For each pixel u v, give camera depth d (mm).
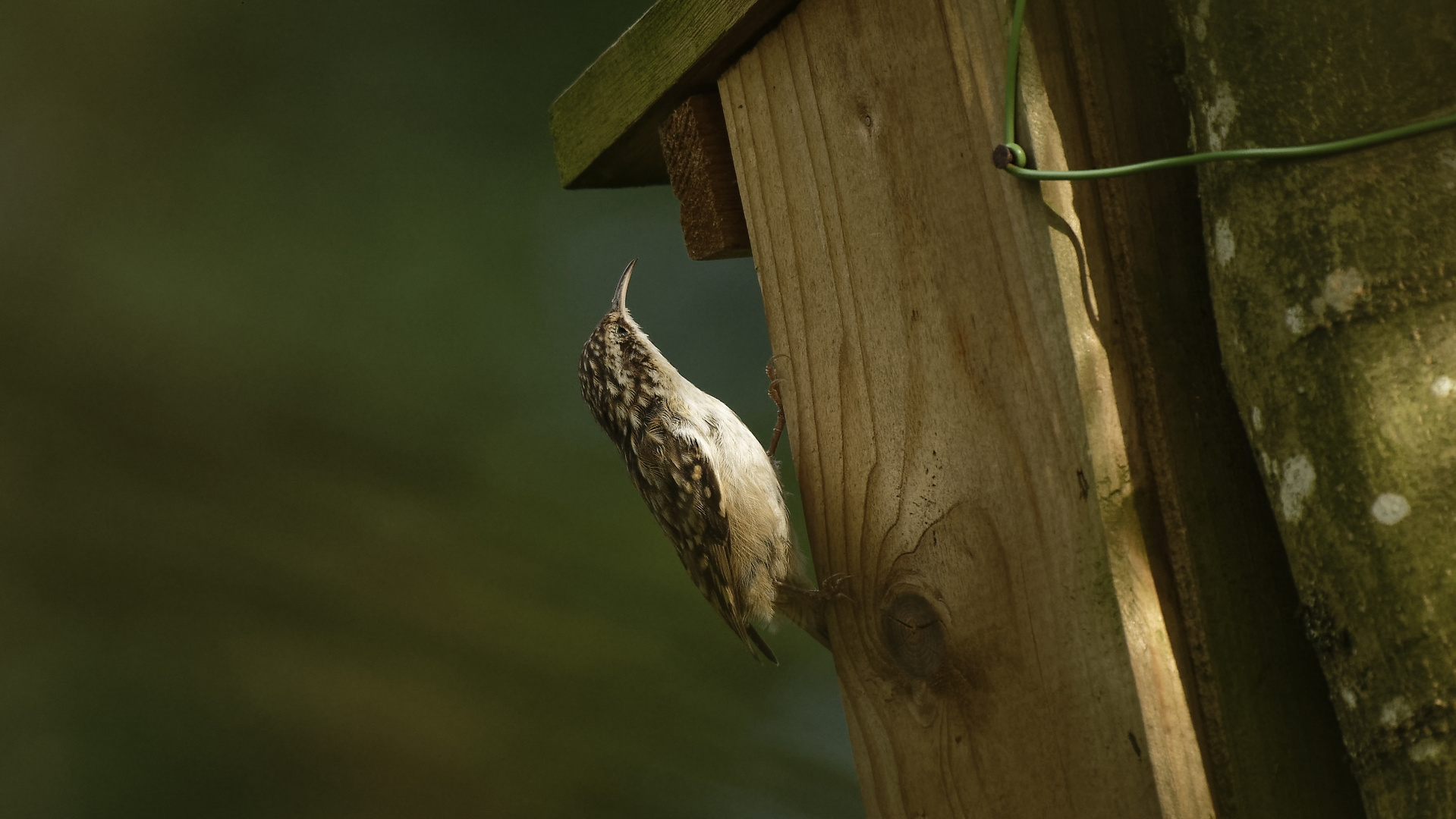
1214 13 3463
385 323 10688
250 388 10352
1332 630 3236
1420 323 3141
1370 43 3248
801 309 4676
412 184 11000
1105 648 3689
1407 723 3051
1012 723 4020
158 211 11039
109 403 10305
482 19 11344
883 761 4477
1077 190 3816
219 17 11625
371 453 10164
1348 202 3223
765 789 8703
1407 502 3090
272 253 10797
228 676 9539
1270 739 3627
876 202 4359
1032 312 3844
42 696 9453
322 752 9195
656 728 9023
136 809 9211
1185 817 3564
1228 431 3799
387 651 9430
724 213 5043
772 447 6621
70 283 10656
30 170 11102
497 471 10164
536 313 10734
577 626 9508
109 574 9852
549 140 11094
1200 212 3885
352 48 11414
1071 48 3881
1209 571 3691
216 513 9984
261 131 11289
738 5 4590
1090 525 3717
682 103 5129
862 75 4371
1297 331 3279
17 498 9930
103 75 11391
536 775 8883
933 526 4250
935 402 4219
